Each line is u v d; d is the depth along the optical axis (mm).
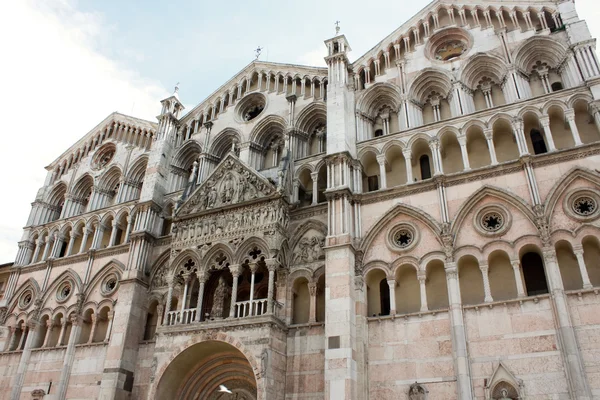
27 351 41000
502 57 33188
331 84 37125
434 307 28344
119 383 33844
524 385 23312
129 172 47250
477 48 34531
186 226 35750
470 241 27984
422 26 37969
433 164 31438
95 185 48594
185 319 32312
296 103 40500
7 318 44875
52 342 41250
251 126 41844
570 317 23703
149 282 38781
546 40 32219
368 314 29656
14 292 45938
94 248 43531
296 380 29375
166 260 39062
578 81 29625
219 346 31016
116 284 40344
